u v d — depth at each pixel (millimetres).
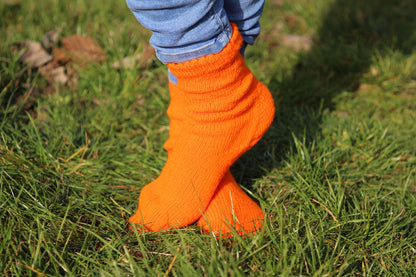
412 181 1118
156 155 1156
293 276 889
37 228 953
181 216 963
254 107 958
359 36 1609
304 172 1091
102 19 1534
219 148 941
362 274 939
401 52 1500
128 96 1282
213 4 862
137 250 949
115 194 1069
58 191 1031
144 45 1406
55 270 902
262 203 1013
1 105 1176
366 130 1210
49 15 1523
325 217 989
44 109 1217
